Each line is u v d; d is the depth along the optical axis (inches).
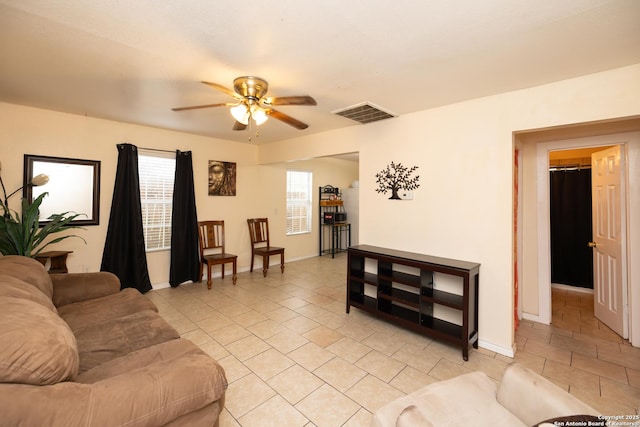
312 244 262.8
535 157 126.7
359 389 80.7
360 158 144.3
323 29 65.4
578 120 87.4
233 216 201.8
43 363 39.5
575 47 71.1
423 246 121.0
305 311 136.3
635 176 104.1
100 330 75.3
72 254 138.8
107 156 147.3
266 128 157.6
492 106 103.0
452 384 57.4
